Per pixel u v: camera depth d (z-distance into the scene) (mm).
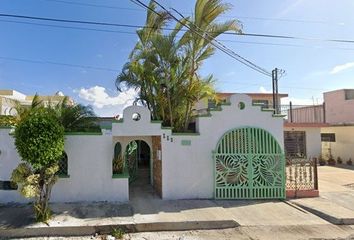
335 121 26297
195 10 11031
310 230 7500
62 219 7836
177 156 10039
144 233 7430
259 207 9297
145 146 17391
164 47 11422
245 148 10258
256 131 10320
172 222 7707
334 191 11453
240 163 10188
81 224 7473
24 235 7172
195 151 10125
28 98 26047
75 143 9539
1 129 9328
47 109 10555
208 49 11555
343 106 25500
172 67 11656
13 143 9312
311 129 21359
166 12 10609
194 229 7703
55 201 9352
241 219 8227
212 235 7246
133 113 9883
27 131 7609
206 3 10844
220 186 10078
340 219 7988
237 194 10094
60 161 9500
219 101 12281
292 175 10781
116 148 11734
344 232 7383
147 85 12266
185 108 12070
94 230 7395
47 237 7148
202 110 12859
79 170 9523
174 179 10000
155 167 11453
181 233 7418
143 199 10000
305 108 29297
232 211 8859
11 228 7191
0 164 9266
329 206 9203
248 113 10398
